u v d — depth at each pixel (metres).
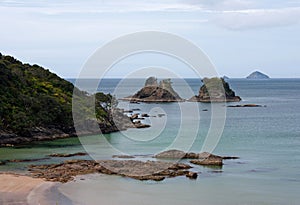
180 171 49.97
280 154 62.31
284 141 75.31
